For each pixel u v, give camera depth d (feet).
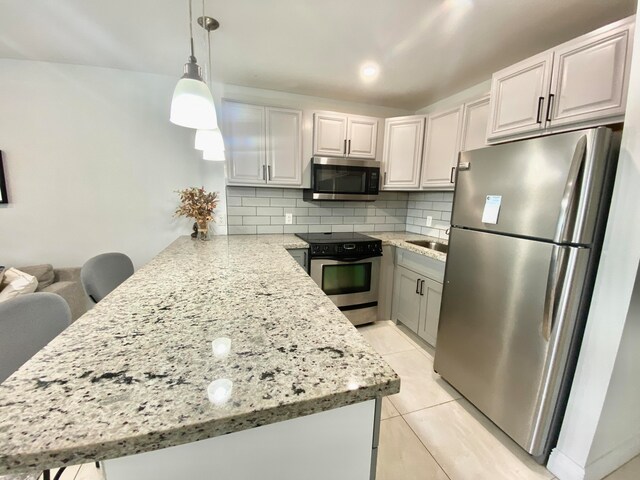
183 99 3.59
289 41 5.71
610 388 3.72
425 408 5.51
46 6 4.75
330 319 2.89
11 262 7.39
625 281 3.48
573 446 4.03
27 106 7.04
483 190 4.96
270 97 8.55
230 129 7.72
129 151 7.80
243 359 2.15
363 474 2.19
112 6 4.73
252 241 7.84
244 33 5.44
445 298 5.99
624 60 3.84
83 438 1.44
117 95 7.54
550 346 3.95
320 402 1.78
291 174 8.39
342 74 7.23
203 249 6.62
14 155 7.09
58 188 7.47
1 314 2.90
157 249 8.36
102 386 1.82
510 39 5.51
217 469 1.85
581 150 3.51
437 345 6.29
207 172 8.45
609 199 3.72
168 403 1.68
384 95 8.71
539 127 4.94
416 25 5.10
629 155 3.40
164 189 8.19
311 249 7.86
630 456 4.42
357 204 10.23
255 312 3.04
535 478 4.17
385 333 8.57
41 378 1.89
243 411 1.64
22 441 1.41
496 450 4.63
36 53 6.55
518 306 4.39
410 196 10.63
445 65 6.63
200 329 2.64
